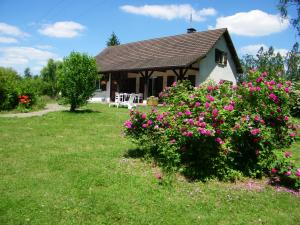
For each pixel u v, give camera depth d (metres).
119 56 31.83
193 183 6.25
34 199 5.13
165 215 4.83
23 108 17.88
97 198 5.26
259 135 6.42
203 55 23.09
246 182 6.49
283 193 6.00
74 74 16.34
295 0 26.45
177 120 6.64
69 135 10.79
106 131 11.76
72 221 4.51
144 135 7.46
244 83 7.23
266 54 45.12
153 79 27.17
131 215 4.75
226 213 5.04
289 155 6.54
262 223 4.77
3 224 4.34
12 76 19.84
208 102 6.64
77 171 6.61
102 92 30.98
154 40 30.78
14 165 6.94
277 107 6.87
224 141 6.41
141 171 6.82
